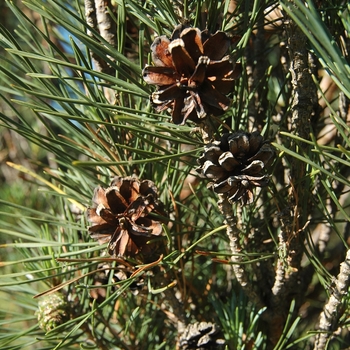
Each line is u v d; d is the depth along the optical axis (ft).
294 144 1.32
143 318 1.71
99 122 1.19
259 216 1.54
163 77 1.17
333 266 1.64
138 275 1.34
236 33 1.44
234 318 1.56
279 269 1.43
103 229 1.32
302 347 1.70
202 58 1.13
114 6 1.48
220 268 1.85
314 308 1.82
